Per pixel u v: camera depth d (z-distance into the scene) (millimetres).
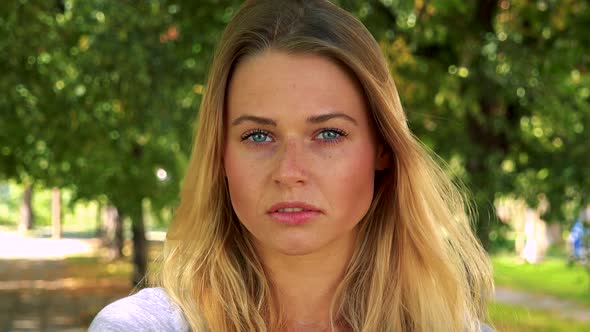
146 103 8336
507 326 2330
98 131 10594
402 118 1768
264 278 1729
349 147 1615
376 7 8227
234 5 7879
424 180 1812
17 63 9227
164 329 1612
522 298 16250
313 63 1601
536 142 9305
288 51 1596
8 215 64000
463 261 1961
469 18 8594
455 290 1840
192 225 1777
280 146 1589
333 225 1595
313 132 1596
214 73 1693
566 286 18516
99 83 8320
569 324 13039
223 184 1772
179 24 8188
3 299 18016
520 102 8883
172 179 13320
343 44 1619
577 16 8133
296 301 1737
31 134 10875
